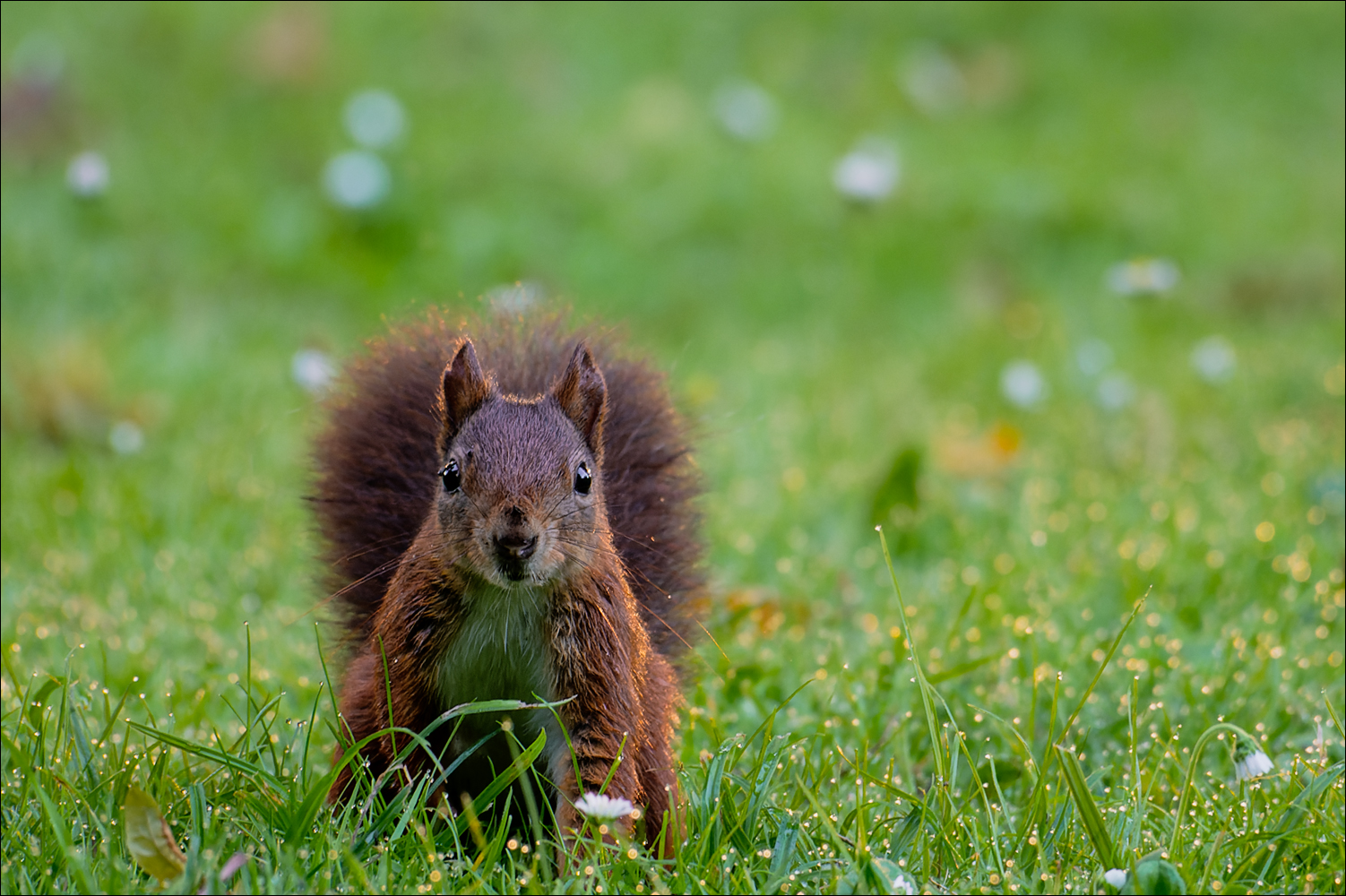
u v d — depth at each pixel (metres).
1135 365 15.84
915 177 20.64
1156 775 6.64
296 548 10.69
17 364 13.84
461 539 5.86
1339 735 7.77
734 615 9.30
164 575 10.10
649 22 24.69
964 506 11.74
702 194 19.97
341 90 21.97
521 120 21.59
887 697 8.09
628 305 17.78
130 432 12.34
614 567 6.19
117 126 20.53
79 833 5.90
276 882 5.36
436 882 5.46
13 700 7.66
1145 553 10.40
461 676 6.11
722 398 14.62
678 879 5.55
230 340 15.80
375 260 17.86
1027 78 23.86
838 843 5.62
